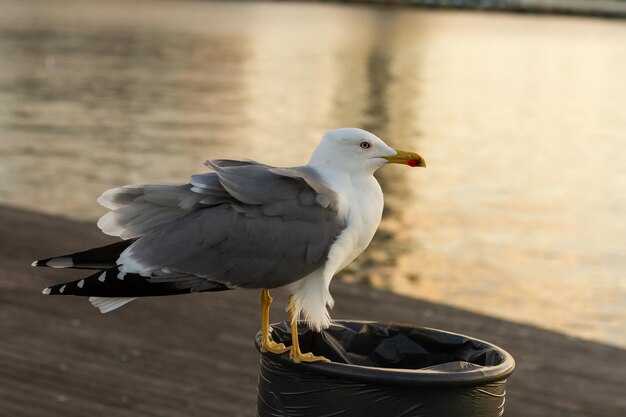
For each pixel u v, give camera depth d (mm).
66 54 37594
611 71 45125
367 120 24562
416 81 36000
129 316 6117
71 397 4906
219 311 6297
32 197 14641
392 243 12445
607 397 5230
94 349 5555
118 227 2895
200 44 48906
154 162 17500
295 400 2666
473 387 2559
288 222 2840
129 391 5023
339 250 2908
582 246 12664
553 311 10055
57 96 25547
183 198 2871
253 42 54000
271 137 20906
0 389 4945
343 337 3031
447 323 6234
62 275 6898
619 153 20875
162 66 35531
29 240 7703
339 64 42000
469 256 11977
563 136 23172
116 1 119000
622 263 11867
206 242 2789
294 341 2748
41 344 5574
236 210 2816
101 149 18469
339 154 3020
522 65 46531
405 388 2527
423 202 14969
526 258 11984
